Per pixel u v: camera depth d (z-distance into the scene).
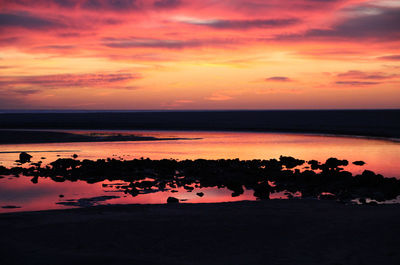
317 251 8.70
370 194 18.41
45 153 34.00
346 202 16.83
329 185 20.52
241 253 8.60
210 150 37.03
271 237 9.74
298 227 10.62
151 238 9.66
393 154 33.59
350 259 8.18
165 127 69.19
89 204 16.17
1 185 20.11
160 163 26.25
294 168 26.80
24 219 11.56
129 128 66.69
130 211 12.90
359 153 34.53
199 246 9.09
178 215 12.13
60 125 73.38
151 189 19.61
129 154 33.88
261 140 46.72
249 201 15.09
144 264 7.73
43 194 18.08
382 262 8.00
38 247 8.88
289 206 13.85
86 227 10.60
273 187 20.06
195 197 17.88
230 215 12.15
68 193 18.38
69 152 34.81
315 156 32.84
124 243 9.28
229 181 20.73
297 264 7.91
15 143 41.53
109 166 25.17
